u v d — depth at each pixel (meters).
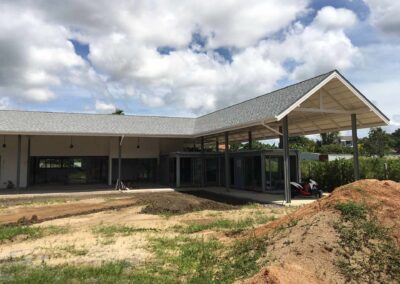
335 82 16.72
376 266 6.03
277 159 21.81
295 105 16.03
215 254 7.74
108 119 28.17
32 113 26.70
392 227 7.02
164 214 14.14
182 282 6.24
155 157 30.19
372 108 16.95
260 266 6.25
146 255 7.97
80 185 27.56
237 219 12.43
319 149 53.16
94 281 6.27
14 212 15.14
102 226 11.61
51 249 8.62
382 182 8.76
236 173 24.78
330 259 6.12
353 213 7.32
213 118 27.25
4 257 7.96
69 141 27.75
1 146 25.78
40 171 27.20
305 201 17.56
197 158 26.86
